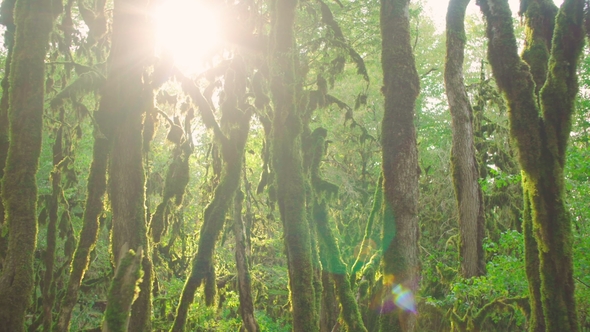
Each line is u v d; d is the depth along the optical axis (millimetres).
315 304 12555
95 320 21469
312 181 15672
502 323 19625
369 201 23625
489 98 22781
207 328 20156
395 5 11906
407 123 11250
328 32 17828
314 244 14070
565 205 10344
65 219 19188
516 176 15594
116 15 13203
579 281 12945
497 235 20562
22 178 12227
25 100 12680
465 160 16438
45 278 17297
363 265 15359
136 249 12195
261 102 16609
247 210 18922
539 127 10727
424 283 19828
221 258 21562
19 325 11305
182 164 15867
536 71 12156
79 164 22516
